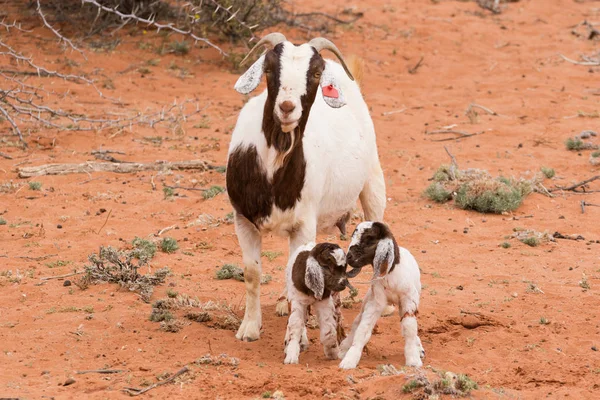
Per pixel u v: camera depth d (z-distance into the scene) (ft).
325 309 32.40
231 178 33.94
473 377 31.32
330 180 36.50
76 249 46.68
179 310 37.65
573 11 117.60
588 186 60.80
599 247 49.47
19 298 38.96
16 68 82.33
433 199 58.49
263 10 92.89
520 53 100.07
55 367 31.45
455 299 40.55
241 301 39.86
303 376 30.30
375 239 31.12
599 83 89.20
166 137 70.33
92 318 36.40
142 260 42.50
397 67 94.53
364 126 39.75
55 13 95.40
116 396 28.48
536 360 33.19
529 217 55.26
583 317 38.17
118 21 95.81
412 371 30.14
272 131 32.07
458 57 98.58
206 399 28.60
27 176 59.11
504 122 77.10
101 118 72.74
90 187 57.93
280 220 33.73
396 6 114.83
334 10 110.52
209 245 48.55
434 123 77.30
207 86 84.53
